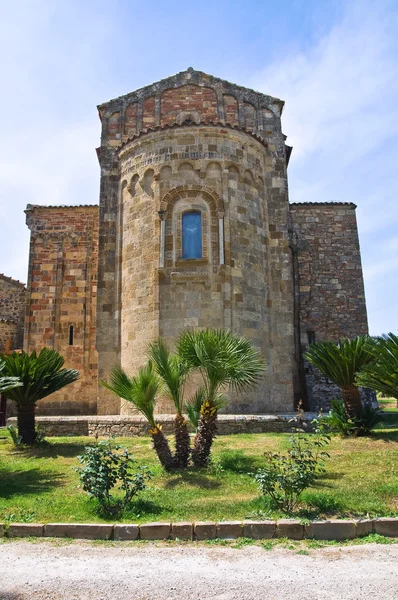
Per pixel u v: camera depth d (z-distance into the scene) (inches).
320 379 971.9
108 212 814.5
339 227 1102.4
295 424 596.1
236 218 744.3
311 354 561.9
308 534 283.4
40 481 401.7
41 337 1019.3
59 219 1074.1
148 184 759.1
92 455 328.2
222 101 849.5
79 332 1022.4
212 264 714.2
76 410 982.4
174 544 278.7
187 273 707.4
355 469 403.2
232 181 753.6
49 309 1032.2
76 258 1056.8
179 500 339.0
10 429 567.2
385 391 474.9
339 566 242.1
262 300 758.5
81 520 306.5
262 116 860.0
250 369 436.8
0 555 263.1
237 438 544.1
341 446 485.1
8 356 549.0
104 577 233.9
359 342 528.1
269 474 318.7
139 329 723.4
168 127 755.4
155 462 447.8
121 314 762.8
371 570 235.9
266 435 559.8
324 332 1046.4
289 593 213.6
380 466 405.1
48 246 1063.0
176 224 730.2
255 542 278.5
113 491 362.9
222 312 701.9
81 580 230.8
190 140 753.0
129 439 570.3
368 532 285.7
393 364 455.5
